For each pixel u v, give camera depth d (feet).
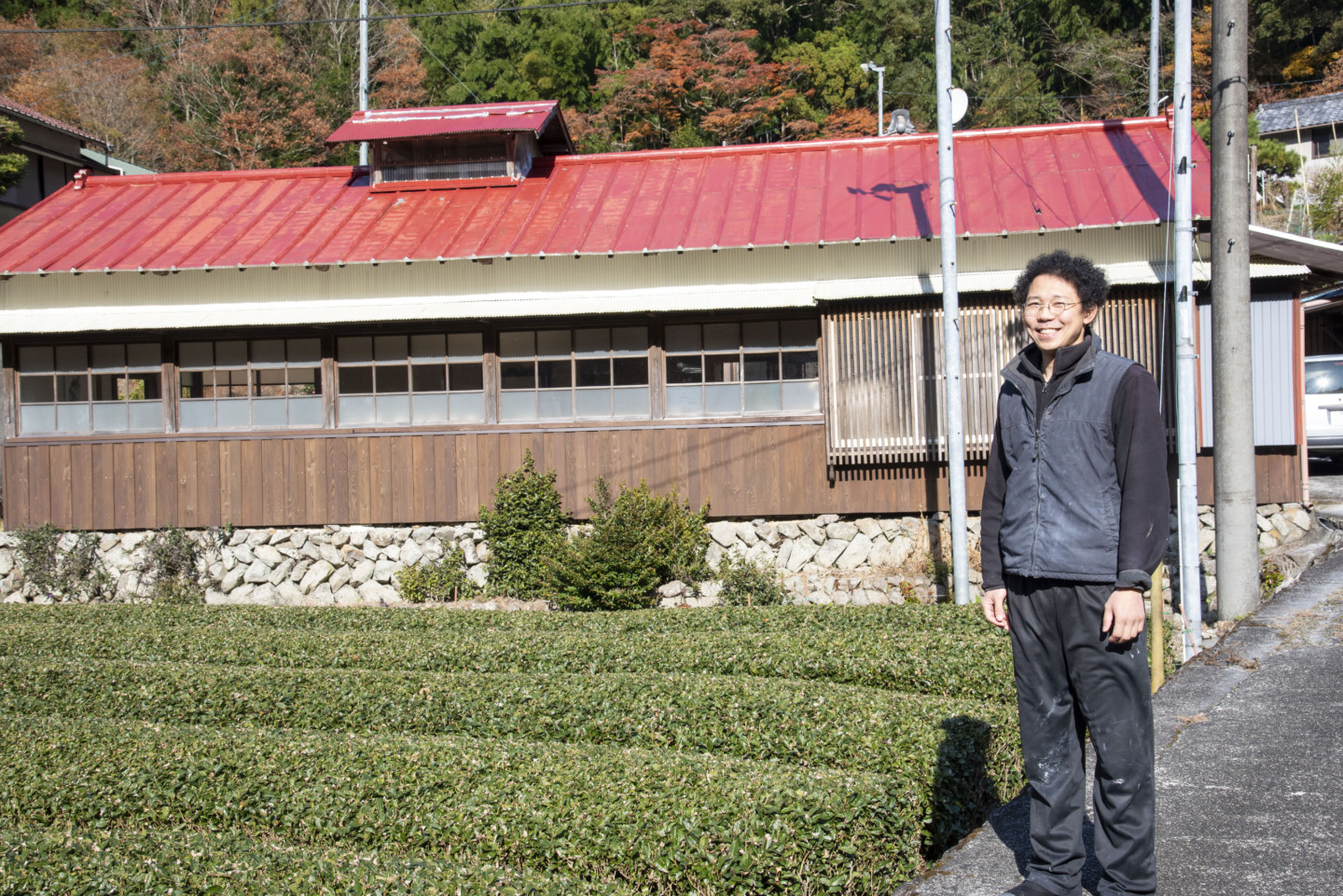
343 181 51.78
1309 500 38.88
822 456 40.55
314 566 43.19
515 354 42.63
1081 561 9.86
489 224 45.03
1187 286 30.42
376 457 42.91
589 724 20.80
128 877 13.17
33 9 138.10
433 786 16.38
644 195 46.34
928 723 18.54
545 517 41.47
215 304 43.45
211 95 121.49
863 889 14.28
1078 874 10.42
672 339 41.83
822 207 43.21
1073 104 131.44
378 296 42.68
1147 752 9.99
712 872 13.99
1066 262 10.21
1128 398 9.79
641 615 32.81
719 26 143.64
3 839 14.48
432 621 34.14
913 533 40.22
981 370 39.04
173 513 43.73
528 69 135.23
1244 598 31.12
